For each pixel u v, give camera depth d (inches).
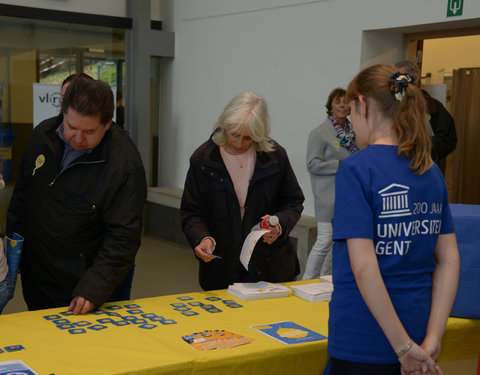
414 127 62.0
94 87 84.6
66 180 91.4
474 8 170.9
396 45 209.8
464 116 242.7
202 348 73.4
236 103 102.4
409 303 62.3
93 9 270.7
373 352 61.6
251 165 109.3
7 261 92.4
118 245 90.4
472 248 87.6
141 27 278.8
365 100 64.5
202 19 274.7
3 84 249.8
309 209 227.6
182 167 292.8
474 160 245.8
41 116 260.7
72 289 95.3
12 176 255.4
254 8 245.8
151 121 303.3
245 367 72.9
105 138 91.7
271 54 239.8
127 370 65.9
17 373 63.7
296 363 76.6
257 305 95.3
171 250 263.0
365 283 59.6
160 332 79.7
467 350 90.3
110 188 90.9
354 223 60.8
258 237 99.7
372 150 63.3
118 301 98.0
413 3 186.7
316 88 221.3
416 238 62.9
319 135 174.9
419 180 63.2
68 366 66.7
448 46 238.5
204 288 112.0
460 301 88.4
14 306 179.9
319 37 218.5
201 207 108.4
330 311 65.9
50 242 93.5
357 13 204.1
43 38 258.2
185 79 287.4
